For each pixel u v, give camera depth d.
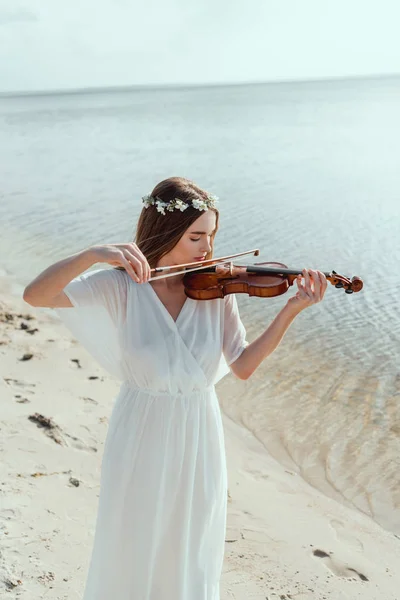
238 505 4.62
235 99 125.25
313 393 6.63
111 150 35.72
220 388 6.75
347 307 9.11
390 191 18.61
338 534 4.35
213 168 25.88
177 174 24.53
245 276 2.59
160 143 38.72
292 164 25.92
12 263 11.95
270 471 5.23
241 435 5.84
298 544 4.14
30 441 5.02
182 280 2.58
